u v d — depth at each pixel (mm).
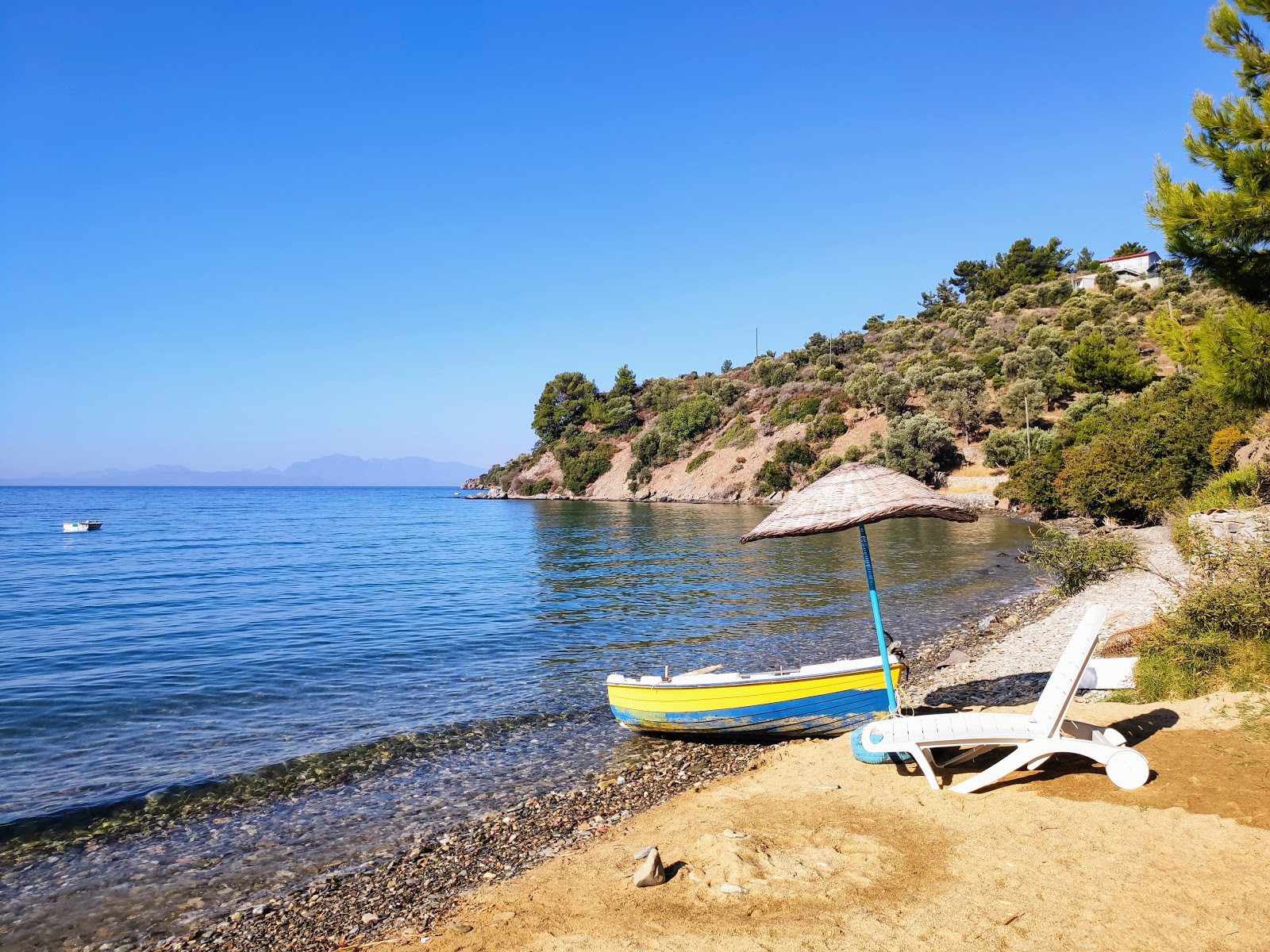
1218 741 7688
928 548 40656
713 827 7375
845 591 27203
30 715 13547
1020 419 73875
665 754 11117
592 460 127312
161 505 146500
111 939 6617
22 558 46250
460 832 8562
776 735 11055
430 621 23297
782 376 116562
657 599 26828
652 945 5273
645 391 148875
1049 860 5863
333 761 11117
